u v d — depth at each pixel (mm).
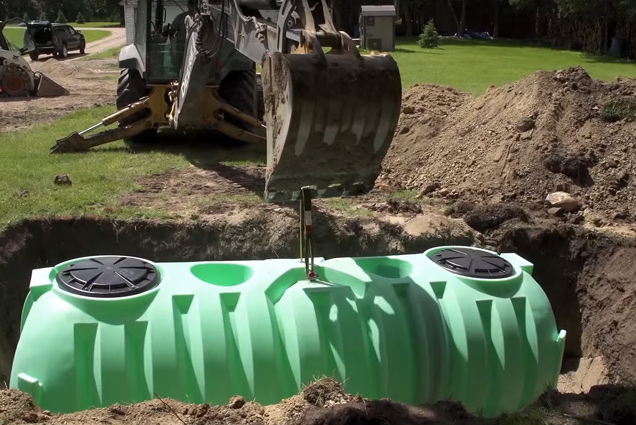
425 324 5980
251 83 14328
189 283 5797
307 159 5582
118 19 89062
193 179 11695
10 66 22703
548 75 12750
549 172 11102
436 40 42000
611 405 5250
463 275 6320
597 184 10875
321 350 5633
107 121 13664
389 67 5500
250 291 5789
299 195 5906
